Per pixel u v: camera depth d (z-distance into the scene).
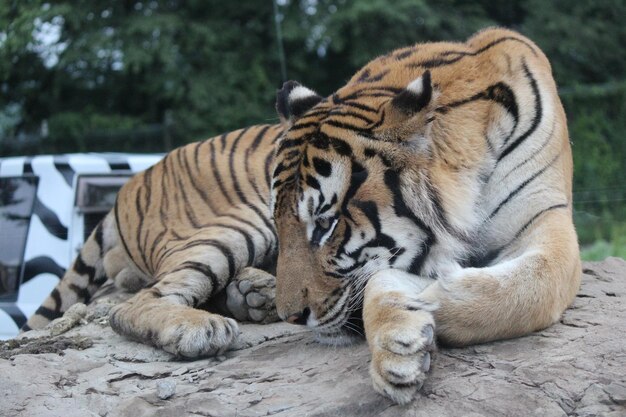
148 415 4.59
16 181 9.46
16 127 27.67
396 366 4.29
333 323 5.16
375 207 5.04
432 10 24.91
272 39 25.06
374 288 4.88
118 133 22.55
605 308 5.60
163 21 22.97
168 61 22.38
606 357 4.65
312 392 4.67
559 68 25.94
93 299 8.05
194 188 7.32
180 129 23.48
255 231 6.82
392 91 5.43
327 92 26.59
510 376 4.48
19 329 8.89
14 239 9.25
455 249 5.23
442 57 5.80
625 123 23.06
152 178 7.73
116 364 5.52
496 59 5.75
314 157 5.13
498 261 5.59
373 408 4.36
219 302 6.60
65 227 9.09
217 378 5.09
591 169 22.56
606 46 26.59
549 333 5.05
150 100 26.30
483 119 5.51
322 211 5.10
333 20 23.44
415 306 4.63
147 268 7.51
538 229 5.45
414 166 5.10
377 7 22.61
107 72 25.94
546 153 5.64
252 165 7.19
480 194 5.46
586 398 4.29
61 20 24.47
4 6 23.12
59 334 6.56
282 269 5.19
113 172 9.68
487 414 4.20
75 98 26.66
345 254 5.08
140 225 7.56
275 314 6.32
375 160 5.06
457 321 4.73
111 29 23.70
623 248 16.25
